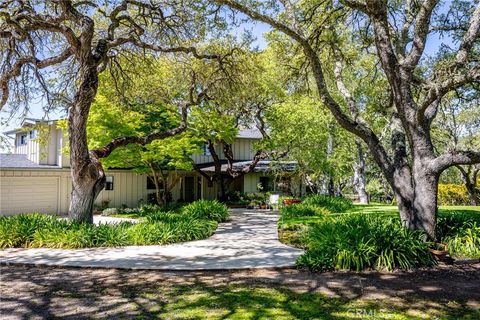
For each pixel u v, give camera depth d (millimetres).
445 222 9031
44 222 10289
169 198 23062
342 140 21375
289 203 20219
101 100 14188
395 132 8852
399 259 6711
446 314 4496
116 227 10055
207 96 14664
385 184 27625
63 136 18609
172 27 11938
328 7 10766
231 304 4879
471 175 21281
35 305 4887
